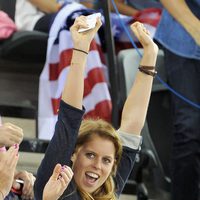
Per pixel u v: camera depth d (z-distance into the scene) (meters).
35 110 15.07
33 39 14.40
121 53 14.95
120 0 17.12
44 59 14.82
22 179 10.82
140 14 16.14
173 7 14.22
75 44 9.83
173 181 14.58
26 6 15.56
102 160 9.88
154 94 15.50
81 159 9.85
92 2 16.52
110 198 10.05
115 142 10.00
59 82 14.12
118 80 14.82
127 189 14.77
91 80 14.38
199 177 14.55
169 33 14.67
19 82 15.27
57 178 9.17
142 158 14.37
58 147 9.62
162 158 15.45
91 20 9.94
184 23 14.16
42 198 9.41
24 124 15.09
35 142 13.91
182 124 14.44
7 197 10.43
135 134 10.65
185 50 14.42
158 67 15.12
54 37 14.31
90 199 9.84
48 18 15.02
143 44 10.87
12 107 14.98
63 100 9.72
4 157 9.12
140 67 10.80
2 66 15.09
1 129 10.10
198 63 14.42
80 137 9.93
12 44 14.37
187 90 14.47
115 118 14.37
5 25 14.41
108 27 14.23
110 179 10.10
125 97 14.59
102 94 14.38
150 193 15.52
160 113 15.54
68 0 16.23
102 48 15.18
